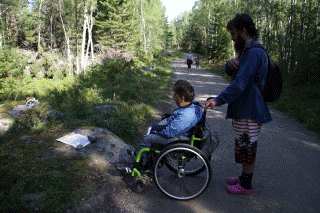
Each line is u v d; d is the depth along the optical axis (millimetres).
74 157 3135
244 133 2510
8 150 3209
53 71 16797
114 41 29281
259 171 3379
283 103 8383
